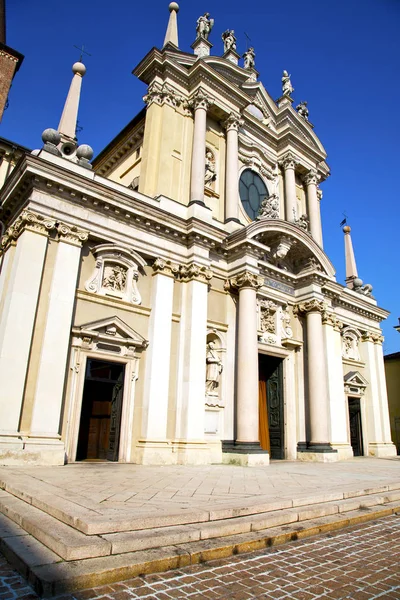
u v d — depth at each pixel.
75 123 14.76
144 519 5.00
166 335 14.20
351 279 26.06
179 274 15.27
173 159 16.97
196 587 4.01
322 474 11.39
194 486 8.12
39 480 8.09
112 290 13.71
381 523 7.07
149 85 18.06
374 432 22.83
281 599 3.85
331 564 4.88
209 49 19.80
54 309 11.87
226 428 15.12
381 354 25.00
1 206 13.73
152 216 14.59
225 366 15.81
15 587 3.82
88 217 13.29
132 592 3.81
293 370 18.73
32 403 11.10
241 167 20.12
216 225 17.23
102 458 13.45
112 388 14.03
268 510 6.35
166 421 13.48
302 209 23.05
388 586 4.28
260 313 17.95
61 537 4.46
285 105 22.91
